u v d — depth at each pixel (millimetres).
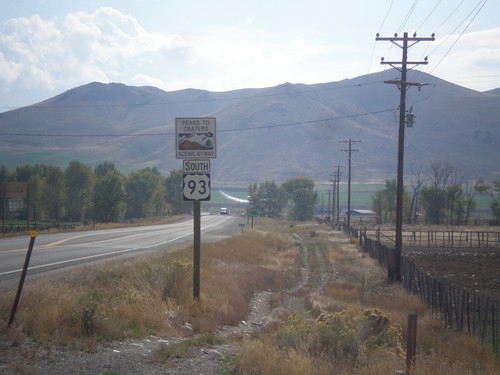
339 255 43344
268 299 22406
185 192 16016
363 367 9328
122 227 66750
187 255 25969
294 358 9258
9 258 25328
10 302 11008
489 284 27016
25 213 85250
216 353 10930
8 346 9094
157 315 13164
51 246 33656
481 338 14711
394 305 20875
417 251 46688
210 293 17688
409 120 32562
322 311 17781
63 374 8164
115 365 8992
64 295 12117
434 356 10305
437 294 20859
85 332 10664
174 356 10102
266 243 51125
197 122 15992
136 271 17328
